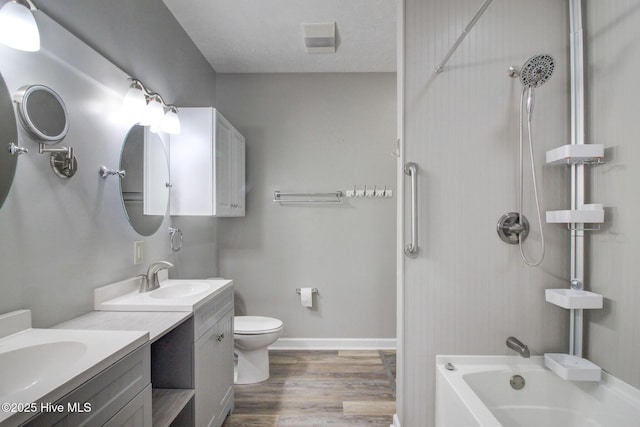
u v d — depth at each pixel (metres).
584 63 1.48
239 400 2.00
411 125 1.58
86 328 1.11
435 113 1.58
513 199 1.58
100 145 1.35
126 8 1.57
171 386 1.32
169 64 2.02
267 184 2.86
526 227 1.56
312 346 2.82
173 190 2.03
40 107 1.05
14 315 0.95
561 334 1.57
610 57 1.36
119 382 0.84
